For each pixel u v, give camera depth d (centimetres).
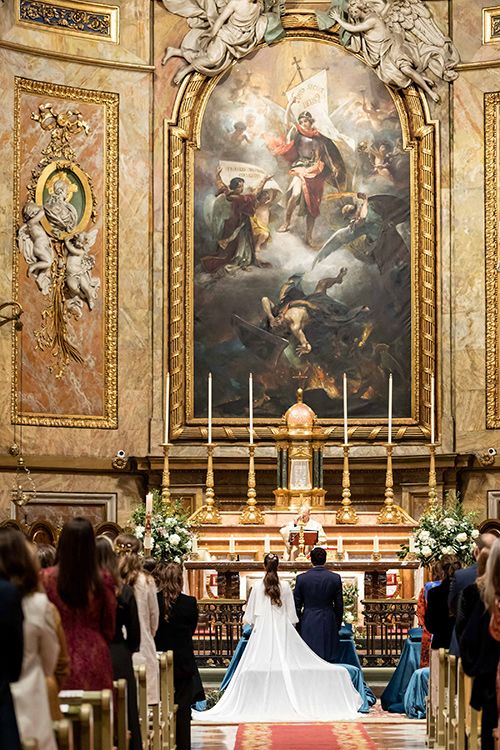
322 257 1981
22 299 1830
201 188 1977
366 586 1549
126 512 1902
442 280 1961
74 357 1881
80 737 623
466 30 1975
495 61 1952
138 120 1952
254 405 1959
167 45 1977
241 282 1975
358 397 1962
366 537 1764
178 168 1964
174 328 1953
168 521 1560
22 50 1850
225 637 1616
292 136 1986
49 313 1858
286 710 1240
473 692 711
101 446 1892
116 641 817
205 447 1934
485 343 1931
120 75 1942
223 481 1944
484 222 1947
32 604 579
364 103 1988
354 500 1950
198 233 1973
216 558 1758
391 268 1975
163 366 1947
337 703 1252
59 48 1892
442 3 1986
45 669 586
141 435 1927
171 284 1958
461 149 1964
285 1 1988
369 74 1984
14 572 582
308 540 1549
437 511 1612
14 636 543
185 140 1972
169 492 1816
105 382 1909
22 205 1842
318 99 1981
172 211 1962
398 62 1972
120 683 741
